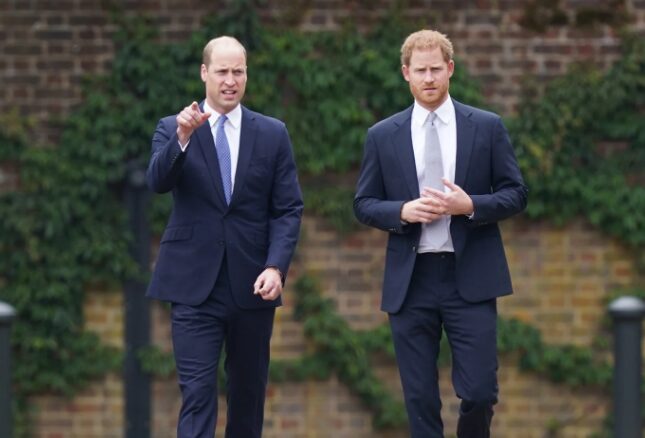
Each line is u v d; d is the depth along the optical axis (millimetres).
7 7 29438
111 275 29250
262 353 19344
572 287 29609
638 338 19656
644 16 29391
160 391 29625
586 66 29391
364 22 29469
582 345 29547
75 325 29328
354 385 29406
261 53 29188
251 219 18922
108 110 29188
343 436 29547
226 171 18812
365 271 29500
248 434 19938
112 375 29547
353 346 29172
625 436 19594
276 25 29391
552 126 29188
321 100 29250
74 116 29172
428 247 18625
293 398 29609
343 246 29516
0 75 29359
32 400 29500
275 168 19125
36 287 29078
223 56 18484
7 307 21547
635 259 29500
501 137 18922
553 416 29625
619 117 29469
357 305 29516
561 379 29578
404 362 18891
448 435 29516
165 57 29250
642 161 29391
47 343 29031
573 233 29609
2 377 21391
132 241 29250
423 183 18703
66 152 29172
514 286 29609
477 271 18672
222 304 18703
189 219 18766
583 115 29188
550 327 29609
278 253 18641
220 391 29578
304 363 29391
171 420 29609
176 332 18703
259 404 19844
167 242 18906
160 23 29438
